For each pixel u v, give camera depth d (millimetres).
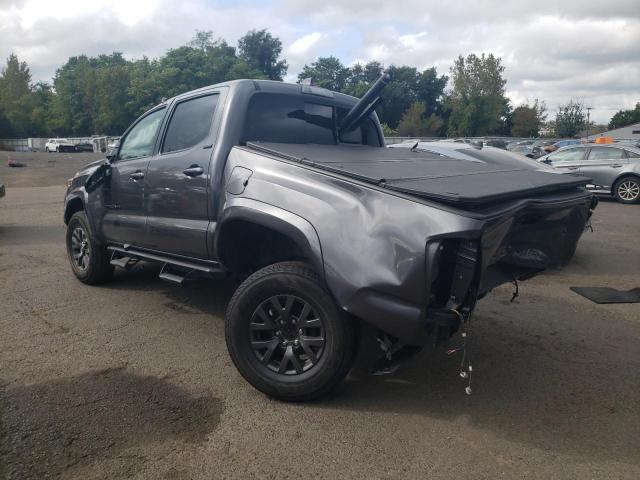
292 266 3326
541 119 77188
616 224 10977
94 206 5504
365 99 4562
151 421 3152
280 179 3471
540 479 2674
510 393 3574
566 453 2893
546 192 3516
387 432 3078
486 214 2830
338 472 2711
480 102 67938
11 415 3184
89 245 5758
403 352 3299
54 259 7414
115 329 4656
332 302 3156
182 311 5156
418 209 2904
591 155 15516
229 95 4172
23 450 2836
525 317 5117
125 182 4977
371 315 2992
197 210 4133
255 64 84000
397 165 3762
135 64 76812
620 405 3416
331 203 3186
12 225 10602
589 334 4672
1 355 4066
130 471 2691
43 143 71375
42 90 93812
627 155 14984
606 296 5770
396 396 3514
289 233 3291
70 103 84625
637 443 2990
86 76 81625
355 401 3438
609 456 2865
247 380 3449
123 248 5270
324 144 4680
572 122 72875
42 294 5672
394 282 2900
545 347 4379
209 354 4152
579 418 3256
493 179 3537
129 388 3562
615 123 104188
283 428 3104
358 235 3033
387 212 2988
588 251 8227
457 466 2770
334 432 3070
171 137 4625
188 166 4203
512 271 3688
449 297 2941
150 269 6781
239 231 3898
